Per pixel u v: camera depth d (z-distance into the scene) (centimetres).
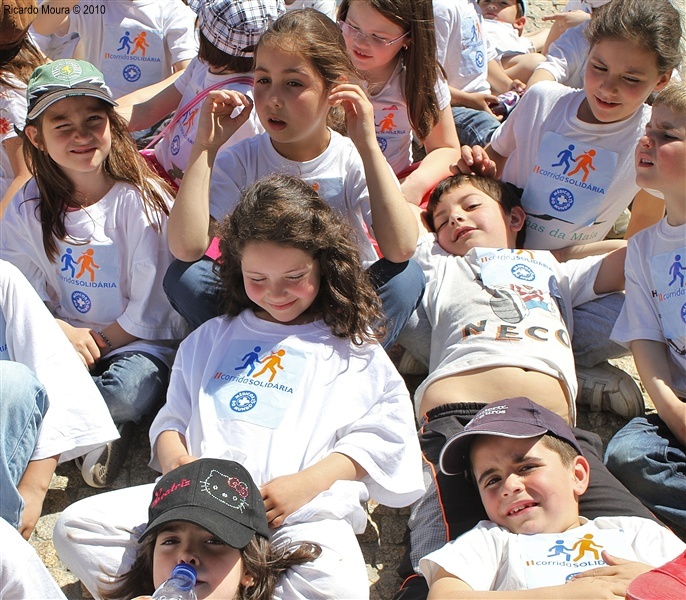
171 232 359
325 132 385
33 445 304
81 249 372
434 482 321
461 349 366
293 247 314
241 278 337
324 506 286
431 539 308
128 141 381
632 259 373
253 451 304
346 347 328
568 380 359
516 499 287
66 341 331
